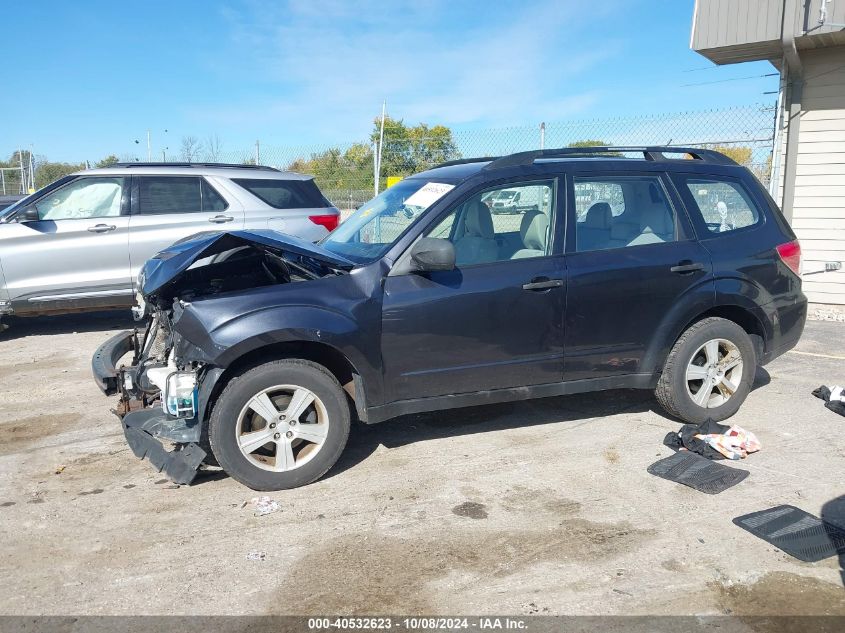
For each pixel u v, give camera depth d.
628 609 3.04
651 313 4.85
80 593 3.18
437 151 12.71
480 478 4.36
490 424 5.29
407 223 4.56
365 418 4.32
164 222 8.27
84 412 5.63
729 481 4.24
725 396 5.19
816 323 8.97
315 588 3.21
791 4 8.53
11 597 3.14
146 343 4.84
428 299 4.34
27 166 23.48
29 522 3.82
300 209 8.95
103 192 8.21
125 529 3.75
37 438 5.08
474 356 4.49
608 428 5.18
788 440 4.91
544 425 5.26
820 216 9.79
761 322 5.21
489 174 4.68
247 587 3.22
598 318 4.73
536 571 3.33
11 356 7.42
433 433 5.12
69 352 7.58
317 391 4.16
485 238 4.60
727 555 3.46
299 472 4.20
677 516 3.85
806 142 9.70
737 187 5.34
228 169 8.69
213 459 4.57
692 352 4.97
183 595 3.16
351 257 4.63
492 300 4.46
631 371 4.92
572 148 5.11
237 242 4.41
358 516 3.88
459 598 3.12
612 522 3.79
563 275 4.61
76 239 7.98
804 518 3.79
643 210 4.99
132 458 4.71
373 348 4.25
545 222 4.72
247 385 4.02
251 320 3.97
